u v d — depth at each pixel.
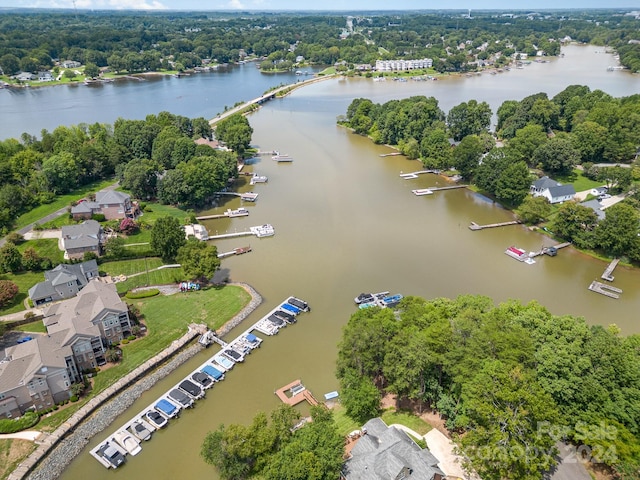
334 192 177.00
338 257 130.88
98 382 85.81
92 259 122.19
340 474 62.88
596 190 165.88
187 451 73.69
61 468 70.88
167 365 91.31
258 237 142.88
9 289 105.38
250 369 90.38
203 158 168.62
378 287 116.69
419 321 80.62
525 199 150.88
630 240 122.62
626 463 58.47
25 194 154.38
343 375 80.12
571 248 135.62
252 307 108.69
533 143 190.00
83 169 177.38
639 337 73.75
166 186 157.50
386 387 81.81
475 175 169.75
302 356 93.62
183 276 119.62
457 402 73.19
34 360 78.75
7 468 69.50
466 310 82.06
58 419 77.94
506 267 126.06
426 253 133.25
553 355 67.75
